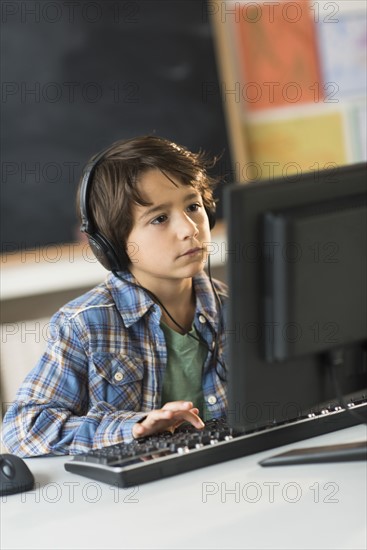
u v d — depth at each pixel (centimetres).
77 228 420
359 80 482
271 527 135
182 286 203
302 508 141
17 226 410
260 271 143
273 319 143
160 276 194
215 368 206
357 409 180
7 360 379
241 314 143
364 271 148
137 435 175
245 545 129
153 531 137
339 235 144
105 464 158
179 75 441
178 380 203
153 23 435
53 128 417
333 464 160
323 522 135
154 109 438
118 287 201
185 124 444
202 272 212
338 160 482
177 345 203
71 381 193
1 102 409
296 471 157
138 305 199
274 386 148
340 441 170
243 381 145
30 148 414
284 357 144
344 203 146
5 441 189
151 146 192
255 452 167
